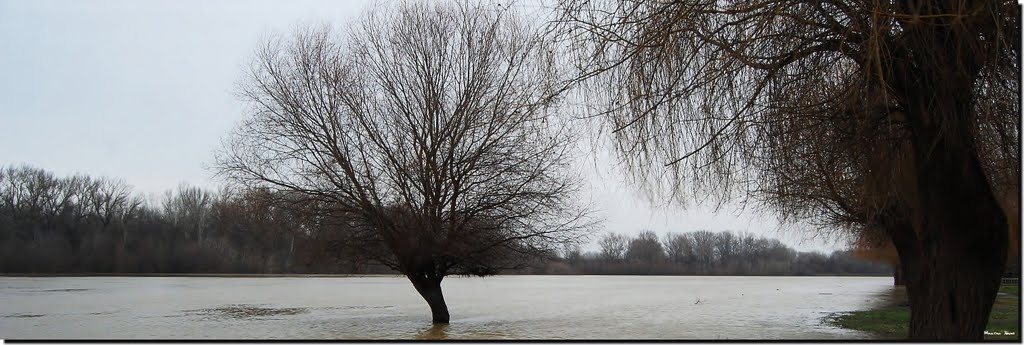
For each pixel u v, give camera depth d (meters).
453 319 31.55
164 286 68.06
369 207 25.70
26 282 74.12
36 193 98.62
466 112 26.41
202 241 102.31
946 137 7.35
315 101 26.44
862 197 10.12
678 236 128.88
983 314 7.54
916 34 7.06
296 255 28.92
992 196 7.75
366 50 27.41
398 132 26.41
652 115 8.18
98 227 100.81
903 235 10.82
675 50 7.79
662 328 27.16
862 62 7.46
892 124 7.94
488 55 26.27
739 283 92.50
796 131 7.89
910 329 8.51
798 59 7.71
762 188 9.53
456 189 26.22
